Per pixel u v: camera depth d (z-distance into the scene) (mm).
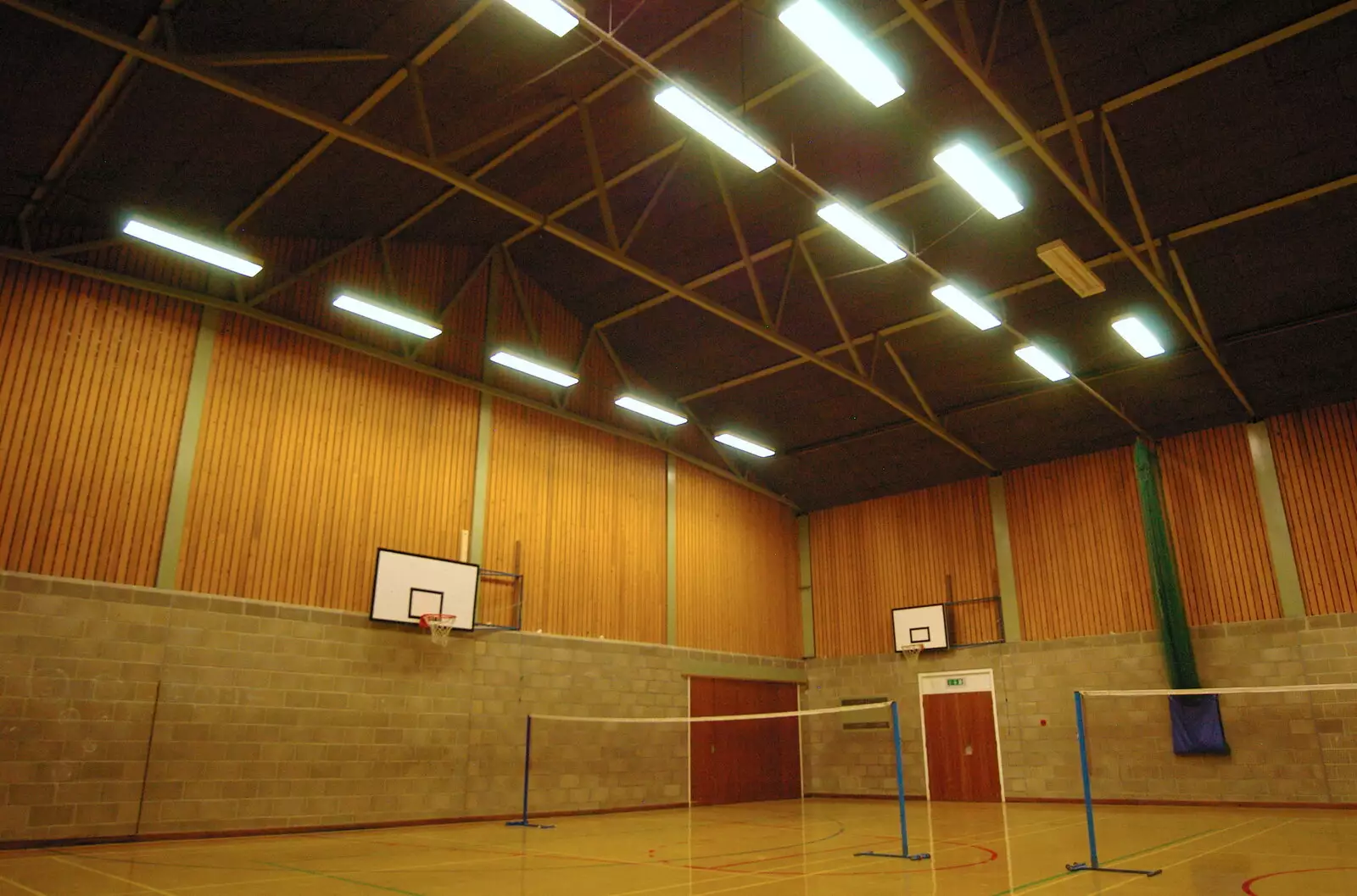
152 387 14102
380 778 15500
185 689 13578
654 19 12297
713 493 24188
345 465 16266
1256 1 11844
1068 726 21078
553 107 13883
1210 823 15320
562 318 20969
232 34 10602
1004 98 11242
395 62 12047
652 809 20109
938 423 21312
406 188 15664
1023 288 17453
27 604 12312
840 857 11250
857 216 13812
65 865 10242
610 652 20125
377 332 17250
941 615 23422
